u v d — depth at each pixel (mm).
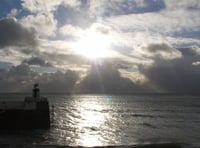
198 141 44906
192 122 72000
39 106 53531
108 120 75125
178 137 48594
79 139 46219
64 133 51531
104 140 45594
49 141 44094
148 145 41344
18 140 44031
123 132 53844
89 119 76875
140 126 62938
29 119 51656
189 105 156625
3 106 52094
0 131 49438
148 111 109500
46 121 54125
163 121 73750
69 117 81000
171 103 180000
